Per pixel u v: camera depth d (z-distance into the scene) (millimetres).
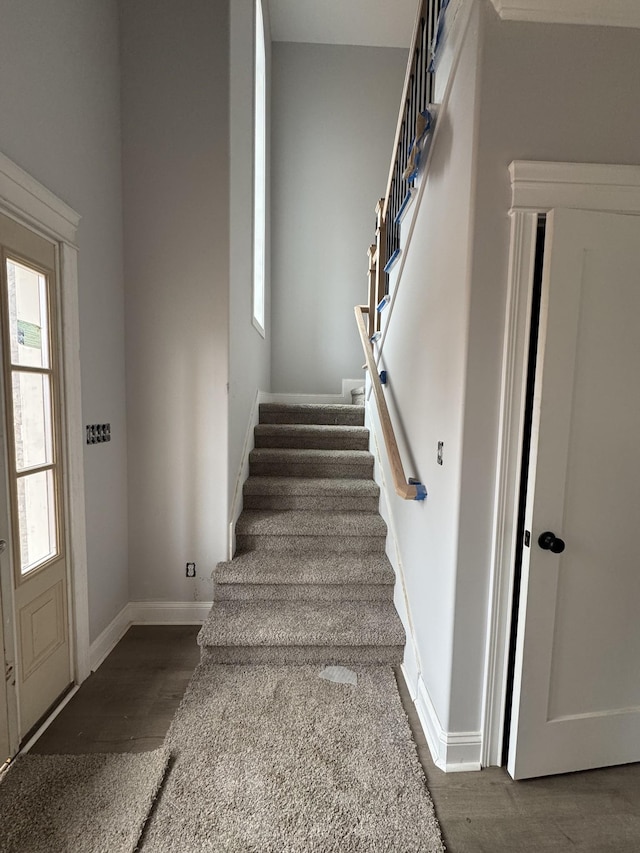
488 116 1333
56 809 1310
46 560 1733
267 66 3891
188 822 1285
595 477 1455
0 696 1459
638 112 1360
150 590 2463
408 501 2096
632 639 1540
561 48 1327
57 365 1780
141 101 2258
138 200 2297
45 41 1638
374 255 3256
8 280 1505
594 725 1544
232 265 2434
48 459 1760
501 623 1504
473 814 1371
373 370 2574
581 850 1273
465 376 1417
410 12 3809
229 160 2312
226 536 2455
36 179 1603
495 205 1365
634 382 1436
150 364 2373
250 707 1756
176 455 2416
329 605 2271
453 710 1527
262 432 3250
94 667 2055
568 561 1471
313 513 2732
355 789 1408
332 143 4227
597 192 1366
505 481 1447
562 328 1370
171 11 2223
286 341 4379
